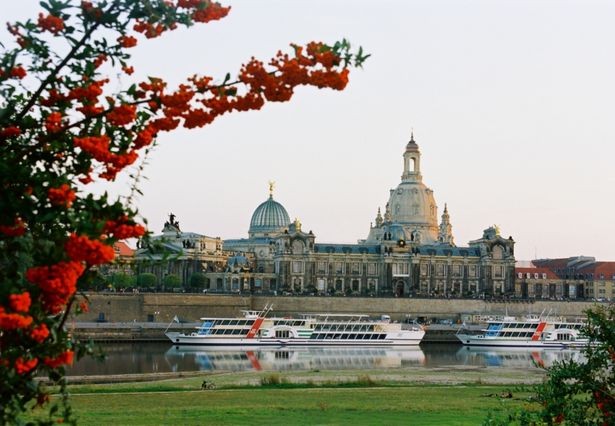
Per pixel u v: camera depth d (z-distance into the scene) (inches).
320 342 7819.9
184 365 5787.4
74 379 4370.1
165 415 2908.5
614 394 1504.7
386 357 6815.9
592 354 1552.7
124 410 3006.9
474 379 4616.1
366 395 3540.8
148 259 1037.2
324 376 4630.9
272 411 3031.5
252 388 3937.0
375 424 2765.7
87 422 2714.1
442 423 2783.0
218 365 5861.2
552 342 7864.2
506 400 3339.1
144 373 5078.7
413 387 4030.5
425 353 7308.1
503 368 5526.6
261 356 6727.4
